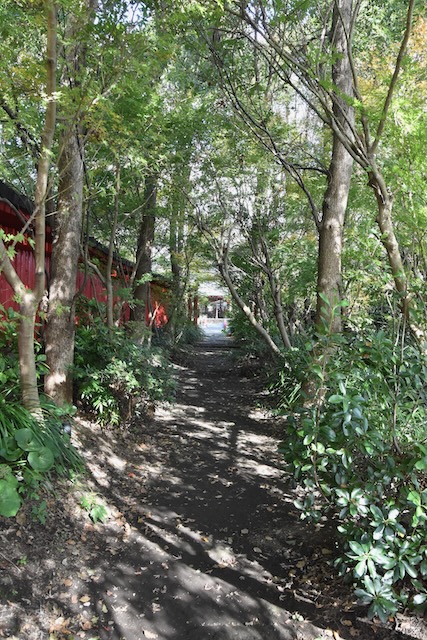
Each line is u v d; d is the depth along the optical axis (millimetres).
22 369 4145
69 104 3523
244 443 6574
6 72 3404
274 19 4527
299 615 3057
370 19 6301
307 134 9227
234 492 4910
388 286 3666
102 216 8789
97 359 5938
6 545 3227
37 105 4293
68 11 3639
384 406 2938
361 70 6344
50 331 5379
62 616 2941
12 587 2982
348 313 5441
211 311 49844
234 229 9703
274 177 9266
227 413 8242
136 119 5664
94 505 4074
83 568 3391
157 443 6250
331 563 3299
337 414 2797
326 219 6148
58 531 3617
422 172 3613
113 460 5254
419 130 3549
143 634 2887
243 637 2881
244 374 12062
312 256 8508
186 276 14086
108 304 7145
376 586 2668
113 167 6605
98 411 5836
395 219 3947
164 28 4270
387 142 3984
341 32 5121
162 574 3461
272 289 8680
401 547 2680
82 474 4469
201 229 8859
